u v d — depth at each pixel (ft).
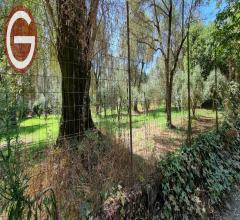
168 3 36.86
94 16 11.87
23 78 8.12
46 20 11.50
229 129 23.29
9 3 10.23
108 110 12.12
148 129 16.60
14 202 6.35
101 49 11.75
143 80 18.65
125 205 9.78
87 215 8.58
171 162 13.43
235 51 28.09
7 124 6.37
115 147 11.27
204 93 39.50
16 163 6.59
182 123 23.39
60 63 11.91
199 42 50.42
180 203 12.42
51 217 7.16
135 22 29.53
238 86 29.73
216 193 15.39
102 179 9.84
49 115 10.82
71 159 9.65
